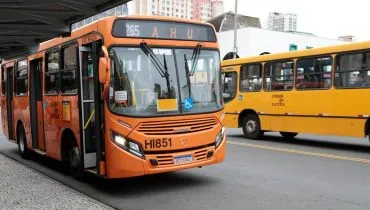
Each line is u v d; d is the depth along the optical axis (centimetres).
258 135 1631
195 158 798
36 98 1159
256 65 1625
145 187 858
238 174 966
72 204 699
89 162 866
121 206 727
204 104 826
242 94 1680
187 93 809
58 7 946
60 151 980
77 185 886
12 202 714
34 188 811
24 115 1223
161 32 810
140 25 794
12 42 1328
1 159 1176
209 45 862
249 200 744
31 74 1168
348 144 1506
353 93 1283
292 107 1475
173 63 810
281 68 1523
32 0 888
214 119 830
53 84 1019
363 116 1257
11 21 1060
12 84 1353
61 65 970
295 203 719
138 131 754
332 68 1342
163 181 906
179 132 783
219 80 866
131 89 767
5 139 1845
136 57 783
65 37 954
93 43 804
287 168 1031
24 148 1252
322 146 1448
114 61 766
